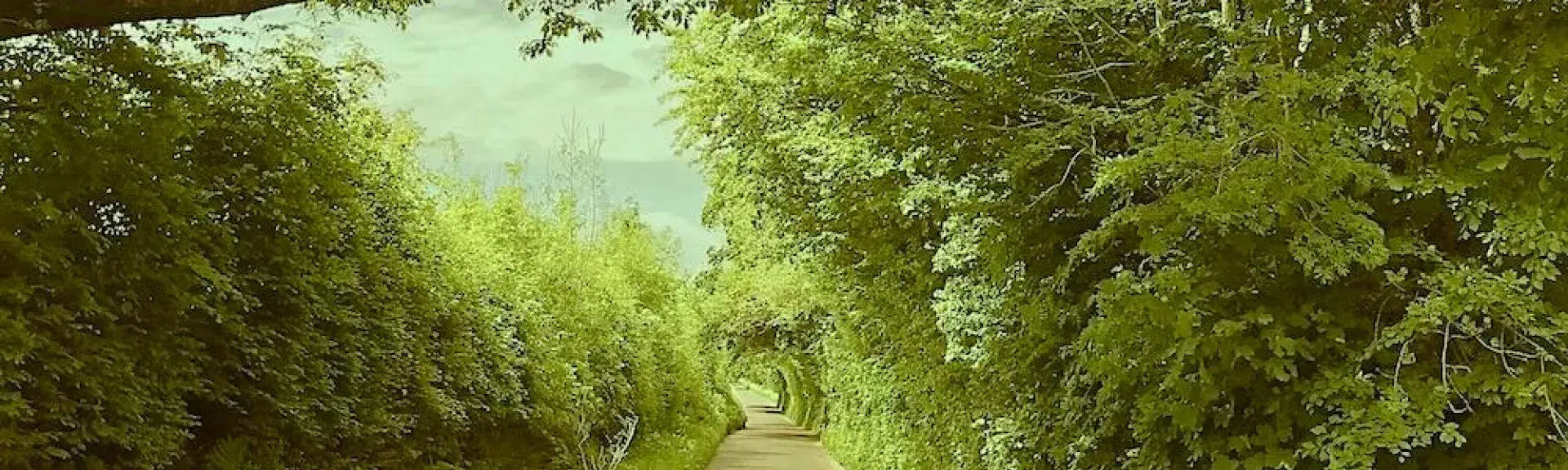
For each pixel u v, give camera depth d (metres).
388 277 9.41
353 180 8.77
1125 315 4.22
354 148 9.30
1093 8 5.60
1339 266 3.68
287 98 7.34
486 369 12.47
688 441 26.33
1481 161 3.81
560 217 20.20
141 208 5.71
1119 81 5.87
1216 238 4.20
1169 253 4.66
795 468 23.28
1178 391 4.22
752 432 42.22
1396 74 4.12
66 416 5.13
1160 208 3.96
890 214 8.98
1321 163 3.70
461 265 12.52
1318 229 3.81
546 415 14.64
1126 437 5.46
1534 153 3.61
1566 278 4.11
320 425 8.02
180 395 6.38
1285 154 3.70
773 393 93.75
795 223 11.47
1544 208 3.74
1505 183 3.88
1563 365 3.74
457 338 11.45
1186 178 3.97
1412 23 4.44
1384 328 3.90
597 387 18.55
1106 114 4.99
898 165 7.38
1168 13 5.87
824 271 13.34
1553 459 3.84
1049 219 5.94
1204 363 4.20
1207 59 5.50
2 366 4.83
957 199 6.78
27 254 4.88
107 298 5.51
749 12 5.99
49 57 5.41
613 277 22.50
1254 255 4.17
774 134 9.62
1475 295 3.60
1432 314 3.62
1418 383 3.95
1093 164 5.21
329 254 8.38
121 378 5.54
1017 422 7.05
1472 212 3.95
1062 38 5.80
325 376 7.86
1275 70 4.04
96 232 5.43
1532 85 3.54
